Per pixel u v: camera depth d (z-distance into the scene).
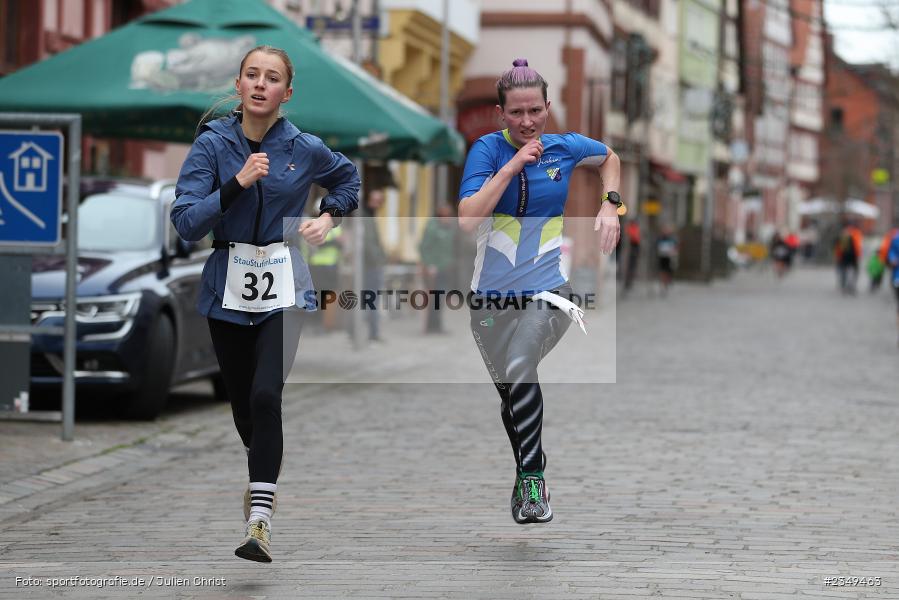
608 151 17.61
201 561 17.17
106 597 15.35
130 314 29.36
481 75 106.62
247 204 16.08
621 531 19.00
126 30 37.47
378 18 51.34
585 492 22.08
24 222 26.53
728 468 24.59
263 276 16.16
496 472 24.06
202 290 16.38
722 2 186.12
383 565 16.92
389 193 81.50
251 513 15.91
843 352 52.66
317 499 21.47
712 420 31.39
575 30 106.25
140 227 31.61
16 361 26.84
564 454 26.12
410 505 20.95
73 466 24.25
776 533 18.95
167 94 35.56
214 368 33.59
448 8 83.88
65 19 53.81
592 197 104.31
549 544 18.16
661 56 152.25
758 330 65.50
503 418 17.94
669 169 156.00
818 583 16.09
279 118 16.38
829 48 103.44
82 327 29.08
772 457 25.95
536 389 17.27
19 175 26.55
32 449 25.73
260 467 15.92
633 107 130.62
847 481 23.36
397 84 86.38
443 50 78.69
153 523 19.64
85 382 29.19
